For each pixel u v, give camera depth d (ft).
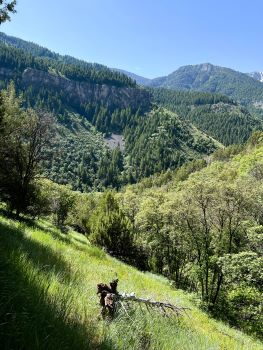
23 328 11.18
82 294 22.61
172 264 164.35
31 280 16.70
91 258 55.42
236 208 104.17
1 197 95.66
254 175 251.60
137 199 265.54
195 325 41.78
